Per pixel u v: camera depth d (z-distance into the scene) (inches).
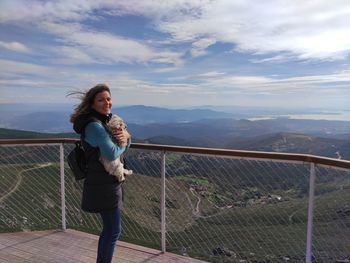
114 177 112.4
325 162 113.0
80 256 150.4
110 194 112.3
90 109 113.9
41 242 166.2
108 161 109.5
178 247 155.1
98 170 110.7
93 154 110.0
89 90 114.0
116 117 114.0
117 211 116.7
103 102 113.0
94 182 111.0
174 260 146.7
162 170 153.9
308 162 119.8
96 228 178.4
